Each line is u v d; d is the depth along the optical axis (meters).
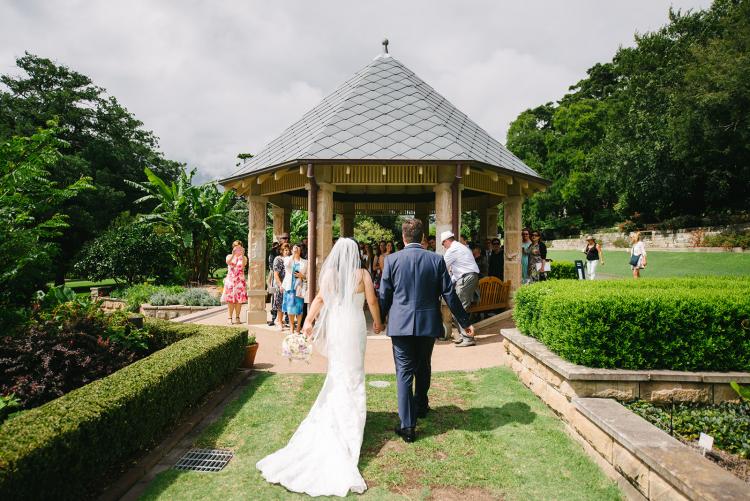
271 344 8.27
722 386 4.06
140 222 19.77
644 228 35.44
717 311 4.15
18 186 6.18
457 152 8.15
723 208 32.56
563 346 4.47
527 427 4.20
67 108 27.78
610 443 3.36
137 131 32.44
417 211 15.38
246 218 29.14
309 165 8.20
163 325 6.28
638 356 4.17
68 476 2.85
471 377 5.87
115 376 3.91
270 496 3.12
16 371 4.46
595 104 45.66
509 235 10.26
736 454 3.38
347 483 3.18
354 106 9.37
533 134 48.62
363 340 3.95
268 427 4.29
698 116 26.02
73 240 24.44
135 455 3.72
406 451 3.77
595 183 41.97
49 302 6.15
